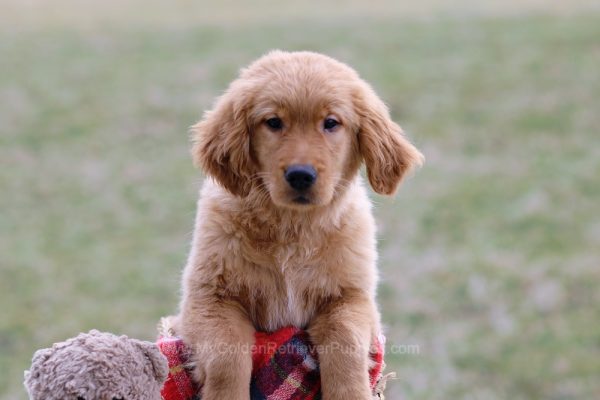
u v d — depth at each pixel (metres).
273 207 4.40
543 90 19.77
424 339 10.54
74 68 22.75
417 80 20.69
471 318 11.04
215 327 4.20
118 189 15.50
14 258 12.80
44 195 15.30
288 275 4.39
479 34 24.31
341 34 25.12
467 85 20.30
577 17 25.42
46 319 10.95
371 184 4.72
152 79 21.58
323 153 4.41
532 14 26.45
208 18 28.45
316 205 4.32
